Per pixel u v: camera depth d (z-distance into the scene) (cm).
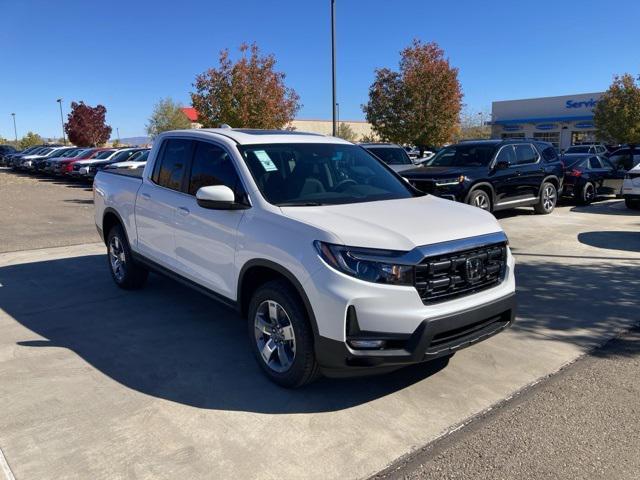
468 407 373
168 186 529
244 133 496
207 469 303
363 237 352
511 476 298
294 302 372
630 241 946
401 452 320
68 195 1909
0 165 4584
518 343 486
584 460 312
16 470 299
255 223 405
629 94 3328
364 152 541
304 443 329
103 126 5569
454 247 365
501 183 1152
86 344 479
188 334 504
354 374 356
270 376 404
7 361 442
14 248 903
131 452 317
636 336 504
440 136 2561
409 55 2508
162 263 537
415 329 344
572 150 3384
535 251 865
